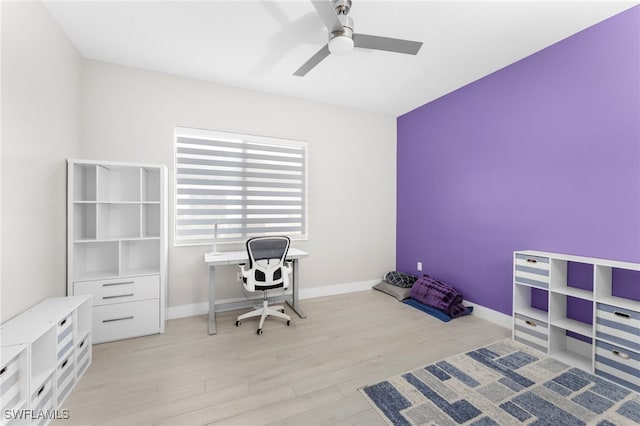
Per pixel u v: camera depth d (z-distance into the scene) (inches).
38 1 73.7
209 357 86.3
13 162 64.3
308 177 146.7
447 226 137.0
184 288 120.5
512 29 87.1
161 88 116.1
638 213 77.3
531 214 102.6
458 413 62.7
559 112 94.1
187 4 76.6
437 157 142.6
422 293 132.8
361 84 126.6
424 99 144.1
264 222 138.2
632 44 77.8
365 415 62.2
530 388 71.5
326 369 80.0
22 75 67.4
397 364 82.8
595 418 61.1
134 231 111.4
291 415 62.2
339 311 126.3
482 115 119.8
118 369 79.4
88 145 105.4
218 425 59.2
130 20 83.3
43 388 58.4
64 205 89.5
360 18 81.6
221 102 126.6
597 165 85.3
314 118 147.3
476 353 89.2
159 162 115.8
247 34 90.3
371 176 163.6
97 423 59.5
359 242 160.6
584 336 88.2
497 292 114.7
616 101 81.1
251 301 121.0
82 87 104.1
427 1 74.7
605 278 79.8
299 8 78.3
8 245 62.6
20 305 66.9
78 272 96.7
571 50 90.6
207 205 126.3
